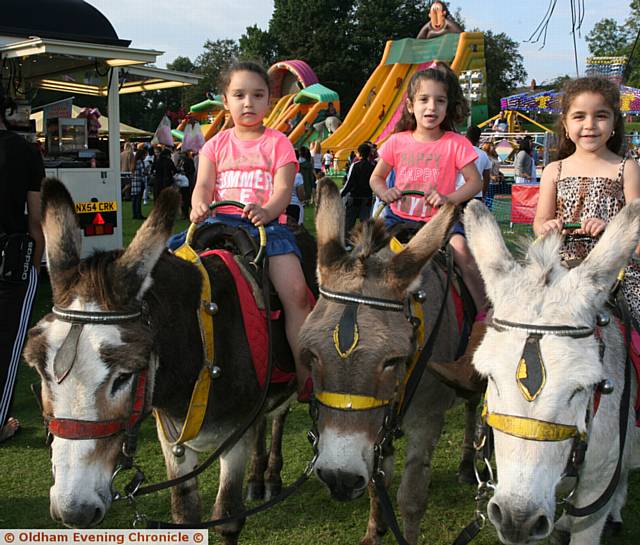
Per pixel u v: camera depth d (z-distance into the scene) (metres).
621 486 3.05
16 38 8.62
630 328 2.86
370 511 3.77
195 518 3.21
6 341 4.41
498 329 2.37
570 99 3.23
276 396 3.53
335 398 2.63
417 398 3.33
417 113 3.94
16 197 4.35
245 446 3.22
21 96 8.58
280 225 3.53
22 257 4.37
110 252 2.54
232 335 3.08
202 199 3.56
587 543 2.79
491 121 35.72
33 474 4.50
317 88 38.81
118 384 2.30
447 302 3.56
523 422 2.21
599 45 38.88
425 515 4.06
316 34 69.44
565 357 2.22
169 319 2.66
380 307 2.73
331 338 2.65
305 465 4.66
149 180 21.61
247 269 3.27
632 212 2.37
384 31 70.12
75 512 2.20
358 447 2.60
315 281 3.85
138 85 10.55
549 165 3.43
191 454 3.17
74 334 2.28
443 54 36.44
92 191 8.87
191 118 23.23
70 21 9.23
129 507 4.11
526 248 2.90
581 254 3.16
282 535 3.84
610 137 3.35
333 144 35.12
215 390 2.98
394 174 4.22
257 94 3.56
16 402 5.73
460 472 4.47
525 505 2.16
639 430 2.94
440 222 2.86
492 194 16.42
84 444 2.24
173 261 2.84
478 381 2.92
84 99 9.03
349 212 11.66
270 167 3.57
